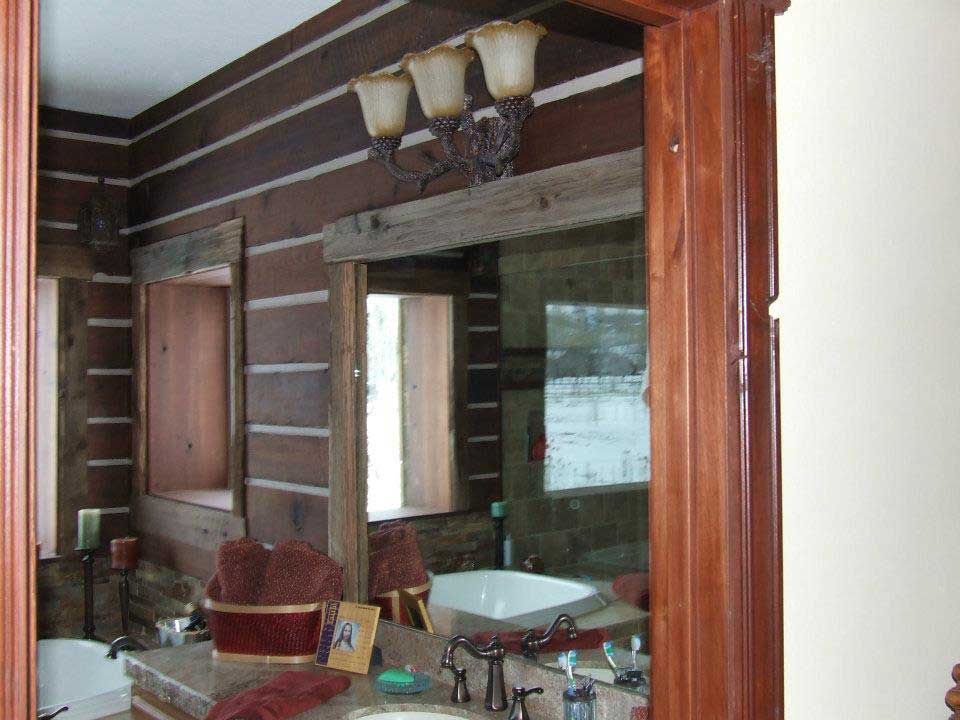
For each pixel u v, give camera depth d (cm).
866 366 131
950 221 155
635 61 162
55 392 323
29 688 59
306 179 249
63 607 319
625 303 173
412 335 216
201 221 296
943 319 152
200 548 291
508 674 192
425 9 211
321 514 238
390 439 223
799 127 119
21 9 60
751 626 107
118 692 240
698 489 111
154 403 331
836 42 127
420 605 215
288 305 254
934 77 153
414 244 212
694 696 110
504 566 195
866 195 132
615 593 173
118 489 333
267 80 266
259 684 207
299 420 248
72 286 326
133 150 338
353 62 232
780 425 111
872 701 133
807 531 119
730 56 109
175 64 284
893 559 138
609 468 176
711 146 110
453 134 204
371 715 183
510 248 196
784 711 113
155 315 332
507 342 196
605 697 172
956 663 156
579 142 174
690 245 112
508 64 182
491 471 200
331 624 219
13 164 59
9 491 59
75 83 301
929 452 148
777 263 111
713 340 110
